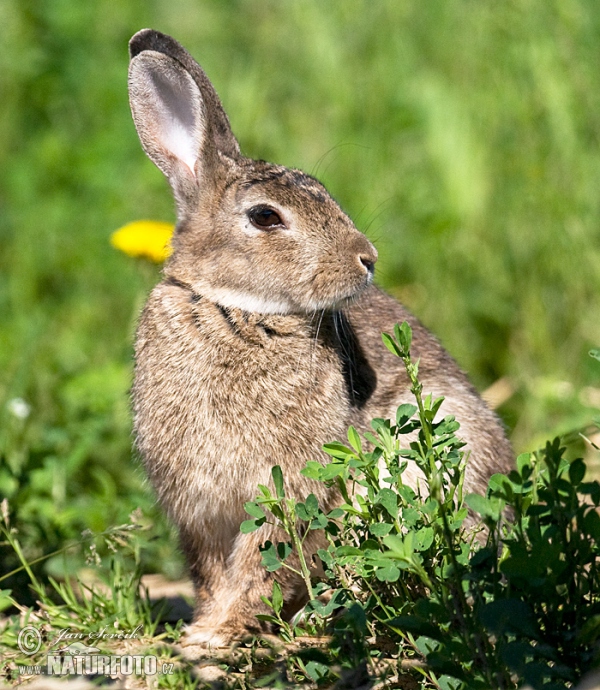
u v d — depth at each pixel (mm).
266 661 7363
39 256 16562
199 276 9086
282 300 8953
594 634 6414
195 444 8781
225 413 8719
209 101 9516
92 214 16828
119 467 11594
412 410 7570
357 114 15672
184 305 8984
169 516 9156
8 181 17828
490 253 14172
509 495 6734
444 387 9938
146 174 16609
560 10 14344
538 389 12617
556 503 6695
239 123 15922
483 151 14516
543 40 14375
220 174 9406
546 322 13586
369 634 7258
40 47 19172
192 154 9672
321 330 8984
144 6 19469
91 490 11102
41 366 13828
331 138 15625
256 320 8867
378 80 15680
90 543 9422
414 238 14578
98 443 11961
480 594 6660
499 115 14602
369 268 9070
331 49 16156
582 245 13664
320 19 16438
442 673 6574
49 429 11617
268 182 9219
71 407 12648
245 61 17328
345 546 7188
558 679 6238
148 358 9008
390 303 10430
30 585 8812
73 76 18906
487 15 15125
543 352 13406
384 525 7066
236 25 18328
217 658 7672
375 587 7449
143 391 9023
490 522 6773
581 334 13398
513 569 6543
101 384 12828
